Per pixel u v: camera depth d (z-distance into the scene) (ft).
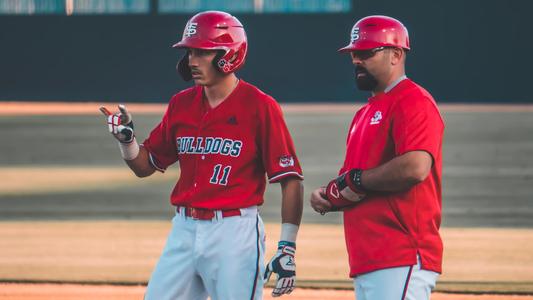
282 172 42.70
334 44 366.02
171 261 43.45
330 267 77.41
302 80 368.68
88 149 184.65
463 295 68.23
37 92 376.07
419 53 356.59
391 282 39.40
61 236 92.68
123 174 144.97
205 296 44.75
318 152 173.47
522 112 288.71
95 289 69.87
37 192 124.98
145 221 101.76
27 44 375.04
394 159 38.83
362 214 40.27
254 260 42.57
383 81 40.68
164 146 45.88
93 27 373.40
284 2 371.35
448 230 95.35
